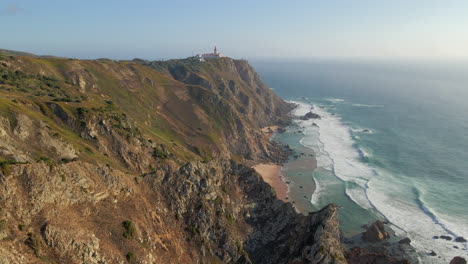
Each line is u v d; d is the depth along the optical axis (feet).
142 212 181.47
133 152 267.39
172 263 173.78
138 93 444.96
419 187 367.45
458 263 232.12
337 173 419.54
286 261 201.67
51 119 238.48
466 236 272.31
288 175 421.18
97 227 152.25
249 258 214.07
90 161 208.44
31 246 121.49
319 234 201.16
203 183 226.79
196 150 415.23
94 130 254.47
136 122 342.44
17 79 293.43
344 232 285.23
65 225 138.21
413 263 240.94
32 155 174.19
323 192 367.04
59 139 202.08
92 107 281.13
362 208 326.85
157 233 181.06
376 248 260.01
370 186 375.25
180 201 208.33
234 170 263.90
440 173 405.59
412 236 276.21
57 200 143.74
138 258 156.35
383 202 336.49
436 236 274.98
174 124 448.24
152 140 318.04
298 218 231.30
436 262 243.40
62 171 154.20
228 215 228.63
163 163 287.89
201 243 197.88
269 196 257.34
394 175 404.36
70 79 362.53
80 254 134.92
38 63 346.54
